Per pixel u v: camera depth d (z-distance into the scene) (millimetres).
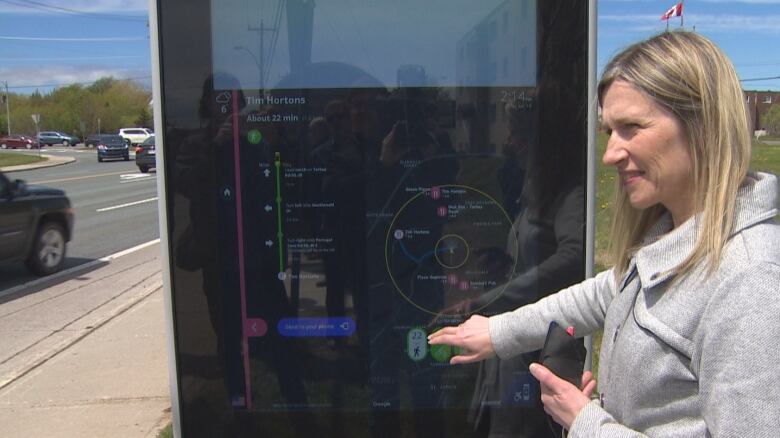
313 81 2199
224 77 2170
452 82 2211
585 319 1814
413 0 2184
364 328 2305
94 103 89812
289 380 2303
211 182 2201
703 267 1202
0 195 7480
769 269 1114
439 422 2350
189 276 2225
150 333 5547
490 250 2268
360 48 2195
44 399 4184
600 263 5352
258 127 2199
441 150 2236
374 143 2232
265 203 2227
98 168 32750
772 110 40594
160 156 2168
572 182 2189
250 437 2311
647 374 1276
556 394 1444
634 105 1291
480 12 2182
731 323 1127
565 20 2135
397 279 2285
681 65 1229
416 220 2266
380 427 2342
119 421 3846
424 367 2326
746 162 1204
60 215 8539
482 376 2326
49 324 5973
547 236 2230
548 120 2188
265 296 2260
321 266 2268
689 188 1288
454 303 2293
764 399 1085
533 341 1882
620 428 1301
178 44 2143
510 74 2197
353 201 2250
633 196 1341
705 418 1189
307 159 2221
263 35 2162
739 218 1198
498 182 2240
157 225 12969
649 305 1296
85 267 8781
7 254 7547
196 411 2283
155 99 2154
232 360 2277
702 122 1226
